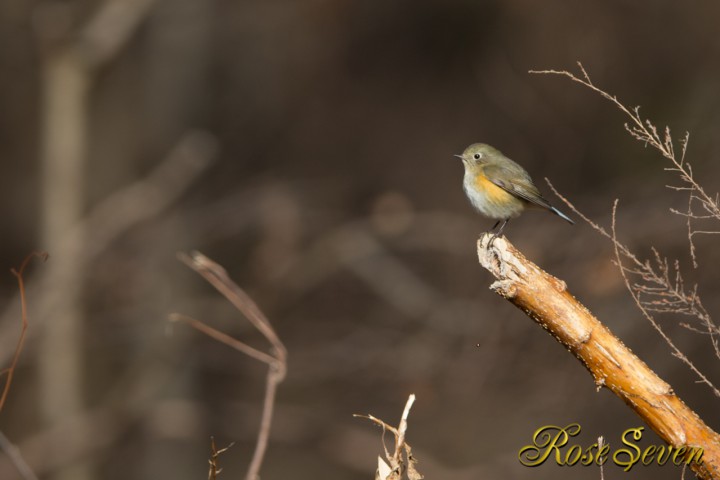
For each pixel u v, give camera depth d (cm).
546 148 1642
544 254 1384
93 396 1711
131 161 1897
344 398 1617
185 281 1714
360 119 1973
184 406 1650
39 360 1588
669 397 348
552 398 1359
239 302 607
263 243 1686
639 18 1639
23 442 1688
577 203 1468
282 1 2030
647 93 1580
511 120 1733
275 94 2027
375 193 1891
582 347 359
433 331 1510
